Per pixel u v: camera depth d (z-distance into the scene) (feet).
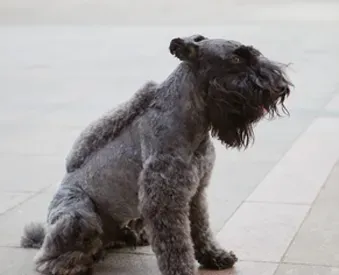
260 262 19.40
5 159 30.17
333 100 37.63
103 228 19.11
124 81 45.60
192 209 18.88
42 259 19.22
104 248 20.06
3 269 19.75
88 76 47.83
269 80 16.06
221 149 29.63
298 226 21.56
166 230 17.25
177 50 16.92
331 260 19.27
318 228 21.34
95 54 56.54
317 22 69.36
